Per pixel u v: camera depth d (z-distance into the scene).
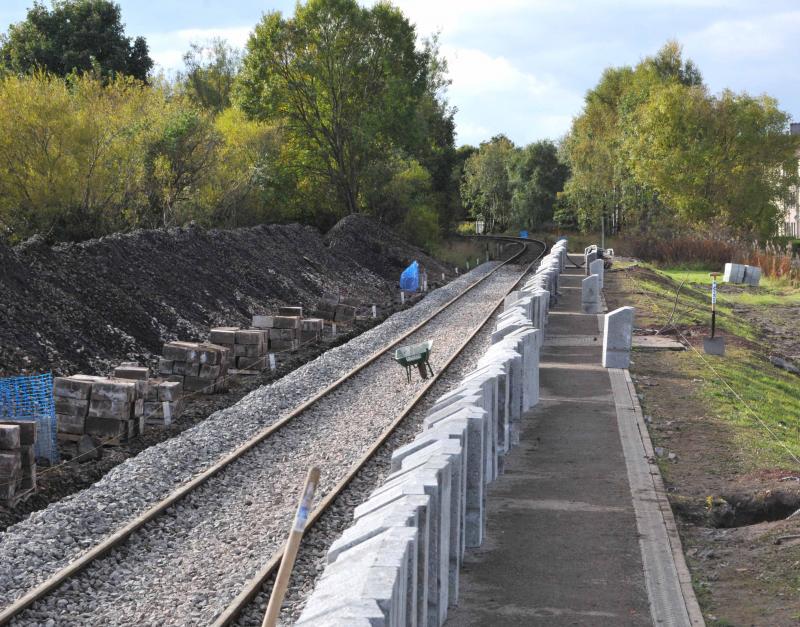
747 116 66.94
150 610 8.49
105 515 11.12
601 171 82.69
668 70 92.31
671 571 8.44
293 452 14.16
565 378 18.50
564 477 11.59
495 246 82.19
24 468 12.46
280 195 58.84
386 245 53.94
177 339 23.89
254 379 21.88
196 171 43.28
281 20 59.38
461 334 27.39
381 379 20.44
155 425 16.88
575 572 8.45
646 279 44.84
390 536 5.86
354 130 59.47
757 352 24.84
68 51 66.94
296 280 37.91
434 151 77.00
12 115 31.09
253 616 8.33
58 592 8.84
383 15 60.31
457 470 7.85
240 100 60.62
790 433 15.28
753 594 7.91
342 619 4.69
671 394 17.20
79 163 33.16
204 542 10.32
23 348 18.02
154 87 46.34
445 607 7.44
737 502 10.84
